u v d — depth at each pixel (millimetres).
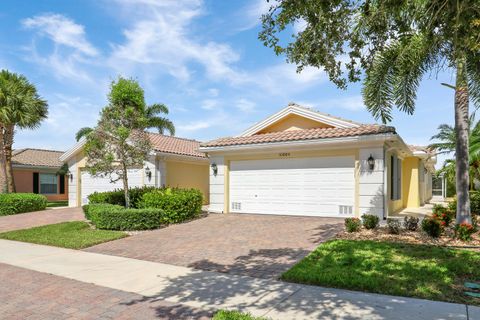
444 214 10625
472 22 5195
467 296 5199
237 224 12609
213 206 16391
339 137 12898
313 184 14047
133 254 8641
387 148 13391
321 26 6355
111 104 13852
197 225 12742
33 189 27719
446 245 8477
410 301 5051
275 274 6582
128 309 4973
